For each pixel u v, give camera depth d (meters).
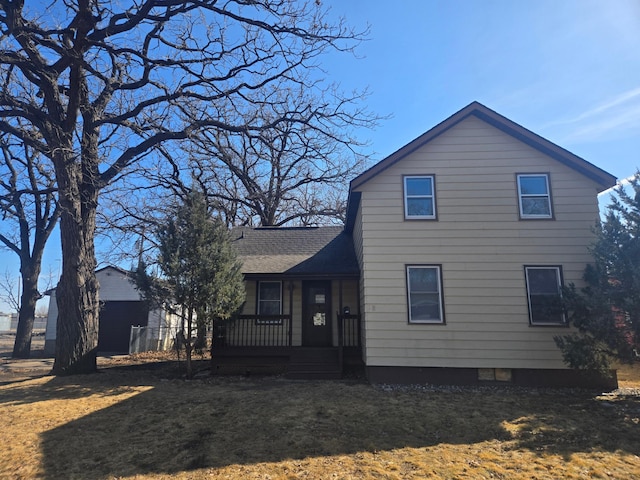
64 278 11.91
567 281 10.31
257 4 11.61
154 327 22.27
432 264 10.69
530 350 10.05
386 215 11.04
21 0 10.67
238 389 9.41
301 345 13.33
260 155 20.67
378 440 5.85
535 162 11.02
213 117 14.31
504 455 5.35
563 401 8.37
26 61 11.09
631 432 6.31
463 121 11.38
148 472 4.82
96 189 12.79
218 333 12.68
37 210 20.50
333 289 13.78
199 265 10.84
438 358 10.21
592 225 10.50
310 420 6.71
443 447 5.63
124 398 8.41
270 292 13.84
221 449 5.50
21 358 18.98
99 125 12.87
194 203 11.38
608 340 8.20
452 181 11.08
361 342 12.14
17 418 7.02
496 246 10.63
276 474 4.72
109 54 12.64
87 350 11.88
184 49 12.71
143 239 20.62
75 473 4.82
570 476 4.71
